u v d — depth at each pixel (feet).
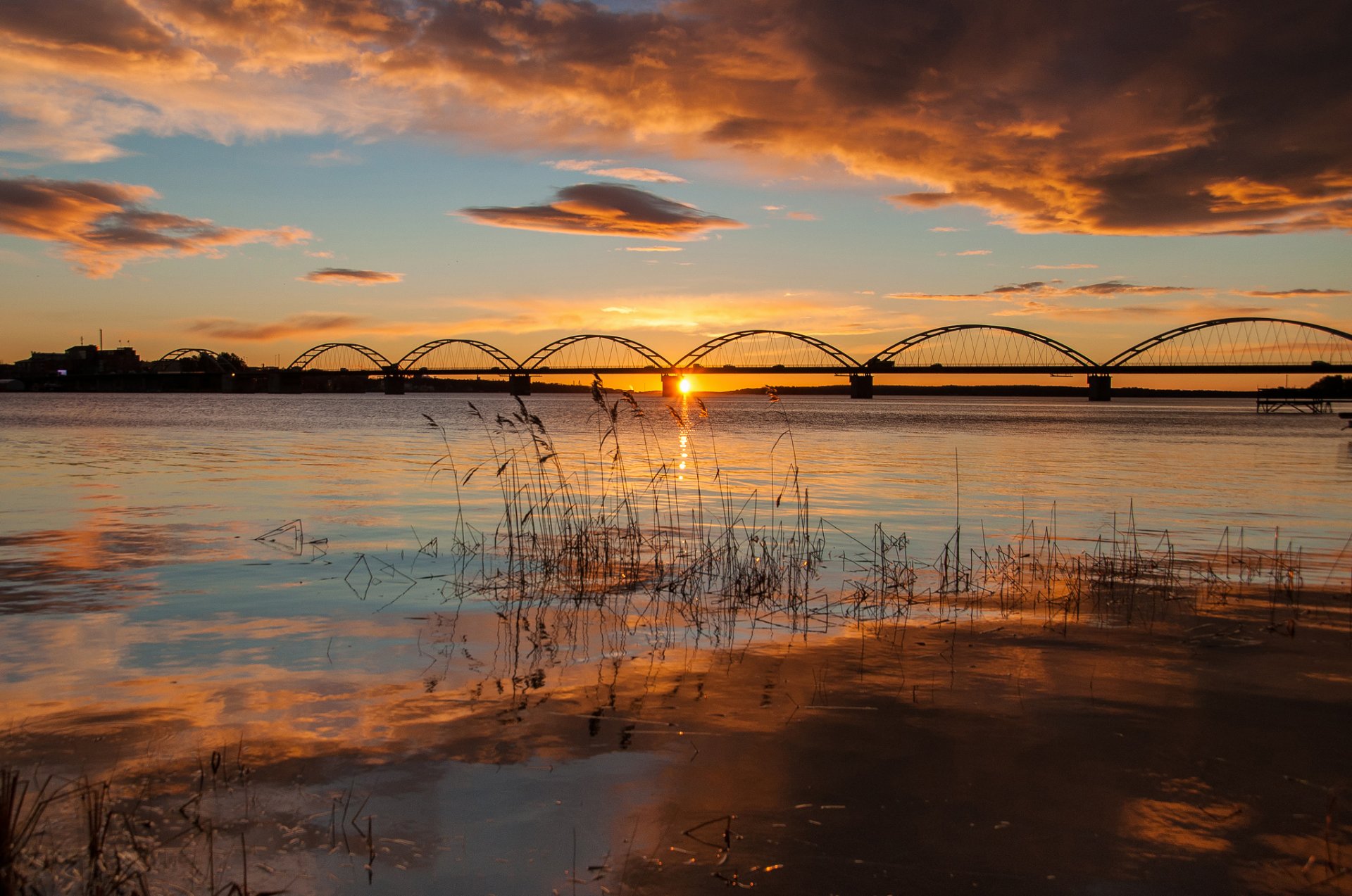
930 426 286.25
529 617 33.19
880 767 18.86
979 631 31.58
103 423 225.76
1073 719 21.91
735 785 17.90
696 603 36.35
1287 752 19.85
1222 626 32.09
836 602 36.65
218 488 77.97
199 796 17.03
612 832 15.81
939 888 14.02
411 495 74.28
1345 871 14.71
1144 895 13.92
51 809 16.34
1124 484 92.43
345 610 33.73
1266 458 141.28
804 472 105.91
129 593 35.88
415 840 15.37
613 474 98.53
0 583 37.50
